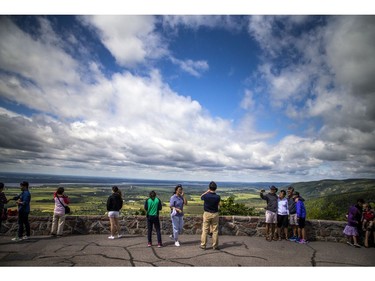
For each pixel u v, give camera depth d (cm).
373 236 797
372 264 630
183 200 790
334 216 1753
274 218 843
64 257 631
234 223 914
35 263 587
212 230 728
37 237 832
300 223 829
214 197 729
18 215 798
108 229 904
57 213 850
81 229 888
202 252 690
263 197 880
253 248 741
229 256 660
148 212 744
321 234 880
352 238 838
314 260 649
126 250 695
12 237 833
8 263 586
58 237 834
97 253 665
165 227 912
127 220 902
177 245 746
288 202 866
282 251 720
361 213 820
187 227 918
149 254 664
